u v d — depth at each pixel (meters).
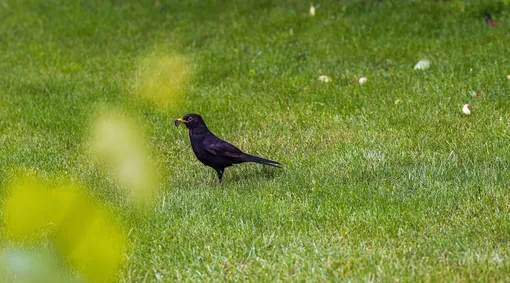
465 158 10.15
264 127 12.42
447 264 6.91
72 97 14.83
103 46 18.84
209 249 7.65
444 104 12.55
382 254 7.21
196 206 8.95
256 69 15.91
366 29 17.78
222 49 17.62
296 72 15.64
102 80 15.91
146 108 13.59
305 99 13.73
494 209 8.34
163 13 21.31
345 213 8.41
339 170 9.99
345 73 15.12
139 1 22.48
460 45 16.05
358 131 11.77
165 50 17.84
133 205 8.79
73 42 19.30
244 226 8.16
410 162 10.24
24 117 13.78
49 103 14.48
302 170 10.12
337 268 7.01
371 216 8.23
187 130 12.48
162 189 9.85
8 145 12.21
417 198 8.74
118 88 15.08
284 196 9.28
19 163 11.16
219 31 19.09
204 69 16.02
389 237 7.74
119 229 7.87
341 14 18.95
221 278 6.93
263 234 7.91
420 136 11.23
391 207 8.42
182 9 21.45
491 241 7.42
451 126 11.53
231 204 8.85
